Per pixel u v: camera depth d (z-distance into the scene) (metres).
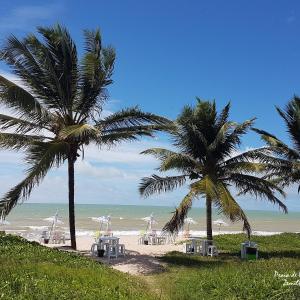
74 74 21.92
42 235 30.06
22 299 8.87
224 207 21.55
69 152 21.47
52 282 10.59
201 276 14.53
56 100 21.92
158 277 16.12
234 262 19.66
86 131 19.05
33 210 105.44
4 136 20.19
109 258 20.34
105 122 21.69
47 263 13.97
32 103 19.75
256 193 25.31
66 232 38.16
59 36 21.50
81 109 22.39
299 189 31.28
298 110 29.17
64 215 87.19
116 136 21.38
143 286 13.47
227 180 25.62
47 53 20.98
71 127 19.31
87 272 12.72
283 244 31.94
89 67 21.45
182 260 20.94
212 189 21.53
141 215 102.25
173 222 22.61
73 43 22.02
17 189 19.27
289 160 28.25
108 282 11.59
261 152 25.02
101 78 21.83
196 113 25.81
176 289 13.33
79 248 25.75
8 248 16.22
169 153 24.08
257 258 22.75
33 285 9.92
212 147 24.52
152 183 25.19
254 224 83.12
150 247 28.33
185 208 22.14
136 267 18.44
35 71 21.20
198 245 25.78
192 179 25.58
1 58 20.22
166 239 33.47
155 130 21.92
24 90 19.50
